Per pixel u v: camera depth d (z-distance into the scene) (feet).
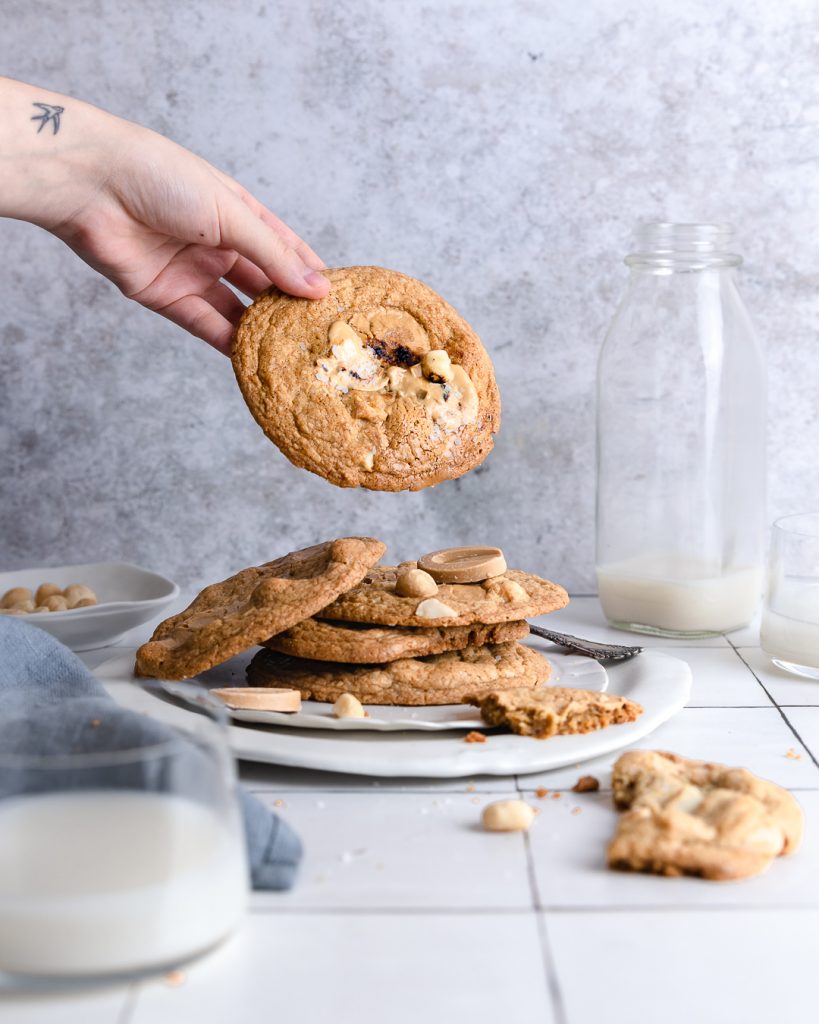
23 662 2.31
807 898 1.96
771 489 3.30
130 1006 1.77
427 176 3.22
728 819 2.03
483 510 3.35
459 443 2.55
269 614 2.41
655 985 1.80
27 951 1.74
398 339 2.60
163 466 3.36
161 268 2.81
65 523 3.39
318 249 3.25
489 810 2.11
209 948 1.80
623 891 1.97
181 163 2.59
